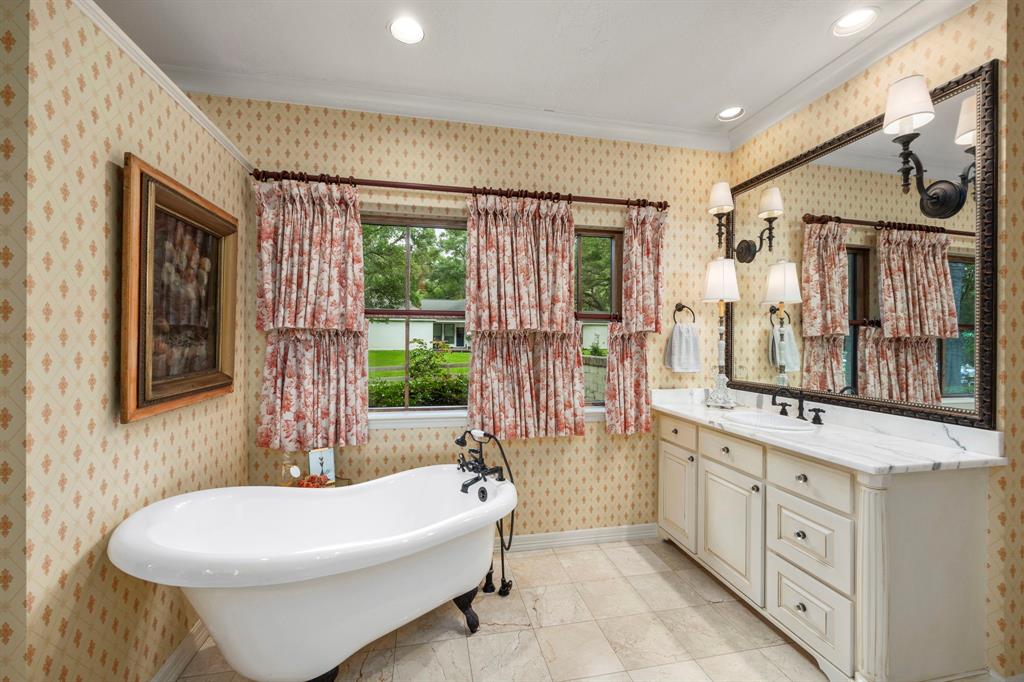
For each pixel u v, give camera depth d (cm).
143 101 144
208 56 208
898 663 144
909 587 146
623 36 193
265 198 223
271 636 135
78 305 118
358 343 238
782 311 242
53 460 110
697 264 288
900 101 163
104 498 128
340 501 202
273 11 178
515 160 261
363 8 176
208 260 185
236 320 211
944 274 166
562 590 220
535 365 264
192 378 171
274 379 229
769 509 186
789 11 177
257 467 235
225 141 201
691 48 201
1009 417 151
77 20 116
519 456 265
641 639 183
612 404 269
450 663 169
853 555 148
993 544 153
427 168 249
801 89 230
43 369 107
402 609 158
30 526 103
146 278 137
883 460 146
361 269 236
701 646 179
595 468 276
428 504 217
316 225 227
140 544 123
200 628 179
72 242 116
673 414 248
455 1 172
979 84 156
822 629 158
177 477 168
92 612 122
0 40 101
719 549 218
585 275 284
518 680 160
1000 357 152
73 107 115
